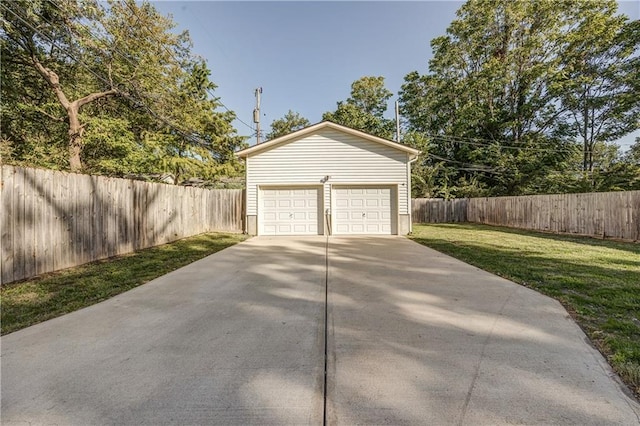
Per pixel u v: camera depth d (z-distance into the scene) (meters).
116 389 1.96
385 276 4.81
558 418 1.67
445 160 22.42
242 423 1.67
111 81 11.59
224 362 2.29
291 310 3.38
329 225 10.61
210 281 4.62
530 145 19.92
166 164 13.80
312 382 2.03
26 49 10.62
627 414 1.70
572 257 6.06
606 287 3.99
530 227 12.40
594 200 9.48
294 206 10.74
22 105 11.44
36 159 10.59
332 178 10.64
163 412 1.75
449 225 15.00
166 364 2.26
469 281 4.46
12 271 4.46
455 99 23.27
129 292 4.08
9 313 3.32
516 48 20.30
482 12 21.00
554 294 3.78
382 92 28.91
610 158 20.02
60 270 5.27
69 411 1.76
